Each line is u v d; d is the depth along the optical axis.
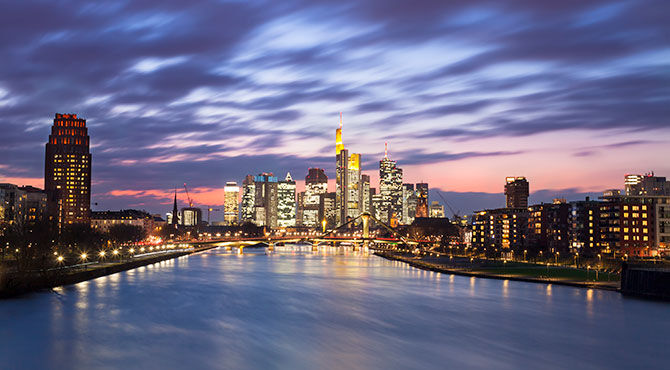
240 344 125.12
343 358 115.38
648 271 191.12
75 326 138.88
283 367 108.88
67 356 114.00
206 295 196.38
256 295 198.75
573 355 119.56
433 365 111.56
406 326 145.38
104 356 114.50
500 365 112.31
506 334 137.12
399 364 111.94
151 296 189.62
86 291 196.75
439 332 138.62
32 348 119.06
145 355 115.50
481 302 183.50
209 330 138.00
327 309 169.75
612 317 156.62
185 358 113.88
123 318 149.88
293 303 180.88
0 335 129.38
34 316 149.00
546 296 195.38
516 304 178.88
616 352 122.06
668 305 174.25
